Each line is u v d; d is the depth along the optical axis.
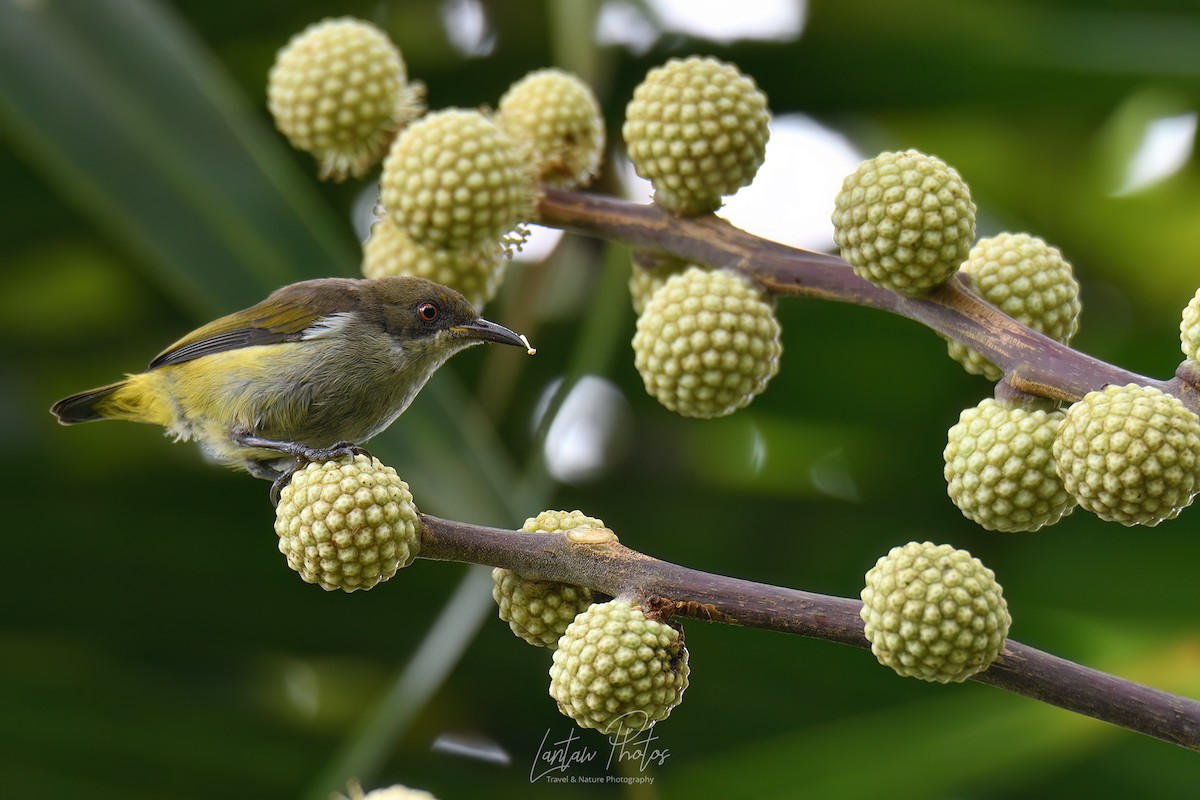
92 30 7.39
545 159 6.94
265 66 10.55
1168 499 4.75
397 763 8.72
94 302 10.60
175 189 7.20
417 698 6.69
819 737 7.69
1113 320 11.23
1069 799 8.59
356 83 7.09
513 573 5.48
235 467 9.28
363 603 9.12
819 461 10.70
